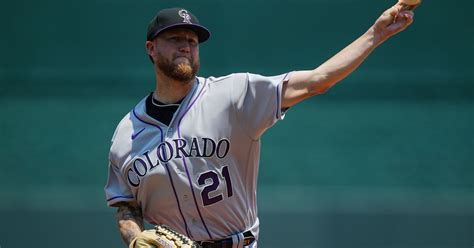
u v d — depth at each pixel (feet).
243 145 38.83
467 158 167.22
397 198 143.95
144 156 39.01
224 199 38.83
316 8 189.98
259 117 38.19
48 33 190.70
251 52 189.67
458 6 187.42
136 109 40.29
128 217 40.65
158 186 38.96
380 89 185.37
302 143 171.12
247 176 39.70
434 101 183.62
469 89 184.85
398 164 165.89
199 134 38.40
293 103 38.27
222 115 38.47
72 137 175.01
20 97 186.80
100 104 184.65
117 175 40.65
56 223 119.44
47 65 189.88
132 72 189.88
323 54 189.37
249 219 40.32
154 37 38.96
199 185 38.42
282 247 118.73
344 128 175.52
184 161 38.37
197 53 39.45
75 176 163.84
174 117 38.83
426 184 160.04
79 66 190.08
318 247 118.32
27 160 168.86
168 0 190.49
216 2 190.08
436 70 186.39
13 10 190.70
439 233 118.21
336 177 161.89
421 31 187.52
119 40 190.39
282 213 119.75
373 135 173.58
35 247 119.03
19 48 189.78
